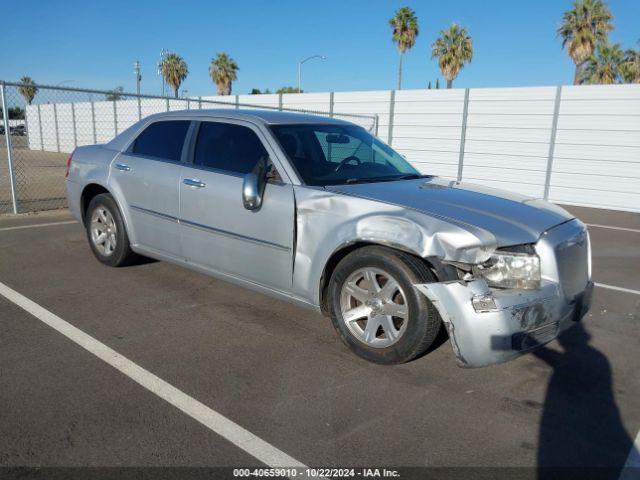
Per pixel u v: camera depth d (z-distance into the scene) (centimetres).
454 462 267
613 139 1352
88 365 354
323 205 378
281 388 333
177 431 283
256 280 427
